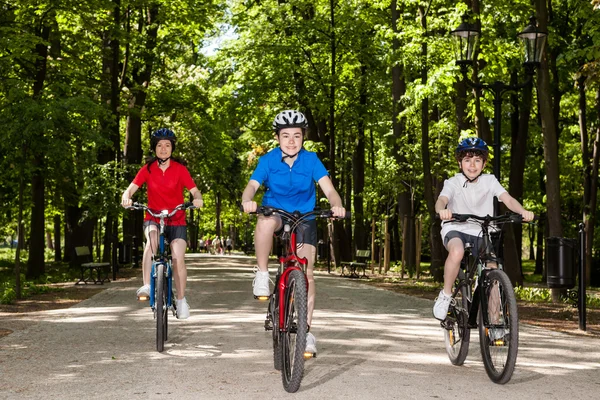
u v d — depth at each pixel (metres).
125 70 28.41
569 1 16.11
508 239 19.19
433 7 20.95
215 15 31.08
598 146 27.77
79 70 24.69
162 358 7.50
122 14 27.52
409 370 6.89
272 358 7.50
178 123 38.00
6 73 18.09
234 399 5.66
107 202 23.64
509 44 18.95
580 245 10.84
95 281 20.12
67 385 6.21
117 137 27.19
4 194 26.58
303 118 6.54
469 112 20.39
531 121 29.77
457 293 7.14
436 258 22.02
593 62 11.62
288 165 6.57
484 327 6.45
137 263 29.05
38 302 14.62
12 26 21.52
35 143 15.68
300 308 5.79
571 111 30.55
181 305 8.52
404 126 26.00
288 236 6.31
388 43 28.75
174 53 31.27
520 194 25.48
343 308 13.12
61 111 15.66
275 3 31.53
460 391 6.01
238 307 13.00
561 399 5.82
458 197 7.19
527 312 13.17
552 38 19.33
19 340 8.84
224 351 7.95
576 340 9.28
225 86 33.41
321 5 31.30
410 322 11.00
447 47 19.55
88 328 9.98
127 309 12.61
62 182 25.50
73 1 22.23
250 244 67.75
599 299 15.71
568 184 34.78
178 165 8.30
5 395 5.86
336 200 6.47
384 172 32.19
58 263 39.00
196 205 8.09
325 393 5.87
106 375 6.62
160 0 28.31
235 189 61.22
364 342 8.70
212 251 69.81
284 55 30.67
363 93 31.44
